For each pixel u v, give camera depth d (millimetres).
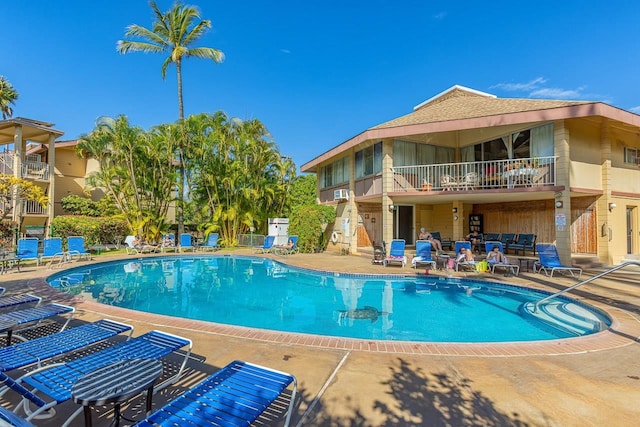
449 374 3904
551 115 11945
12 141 22797
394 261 13445
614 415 3072
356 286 11023
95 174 21672
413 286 10945
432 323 7332
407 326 7172
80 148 20797
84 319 6168
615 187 13945
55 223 17766
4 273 11383
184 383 3707
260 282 12008
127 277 13117
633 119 12156
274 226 22062
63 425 2750
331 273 12336
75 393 2609
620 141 14367
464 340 6340
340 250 19453
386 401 3316
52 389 2822
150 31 23625
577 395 3430
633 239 14383
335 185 21406
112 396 2557
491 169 15133
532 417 3047
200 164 22281
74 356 4426
